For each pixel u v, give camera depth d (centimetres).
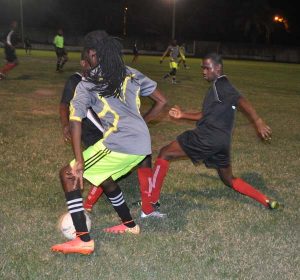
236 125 1106
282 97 1802
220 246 445
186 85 2027
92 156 418
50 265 395
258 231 484
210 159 520
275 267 409
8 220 484
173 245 442
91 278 378
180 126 1059
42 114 1112
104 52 402
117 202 450
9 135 867
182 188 618
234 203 566
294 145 920
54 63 2905
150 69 2944
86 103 401
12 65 1836
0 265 390
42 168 670
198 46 6100
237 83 2331
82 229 412
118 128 416
